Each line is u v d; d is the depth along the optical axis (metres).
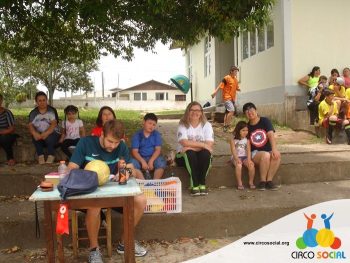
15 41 10.55
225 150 6.95
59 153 6.19
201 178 5.16
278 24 10.17
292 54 9.89
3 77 26.73
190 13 6.79
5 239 4.23
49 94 30.09
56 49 10.83
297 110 9.51
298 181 5.83
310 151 6.76
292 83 9.93
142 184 4.41
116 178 3.76
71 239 4.31
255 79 11.89
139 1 6.52
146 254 4.05
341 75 10.14
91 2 5.83
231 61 15.79
